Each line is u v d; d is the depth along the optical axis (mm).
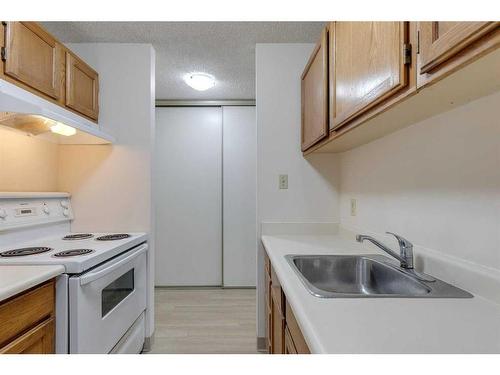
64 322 1235
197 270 3518
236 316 2713
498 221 809
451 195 985
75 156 2150
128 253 1761
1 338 955
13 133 1744
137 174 2160
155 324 2537
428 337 609
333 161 2145
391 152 1386
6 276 1093
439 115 1039
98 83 2143
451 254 984
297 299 817
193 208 3523
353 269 1410
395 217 1352
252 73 2734
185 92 3230
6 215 1576
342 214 2088
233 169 3516
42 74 1543
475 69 636
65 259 1311
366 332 627
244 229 3510
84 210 2141
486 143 843
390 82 839
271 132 2152
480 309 757
